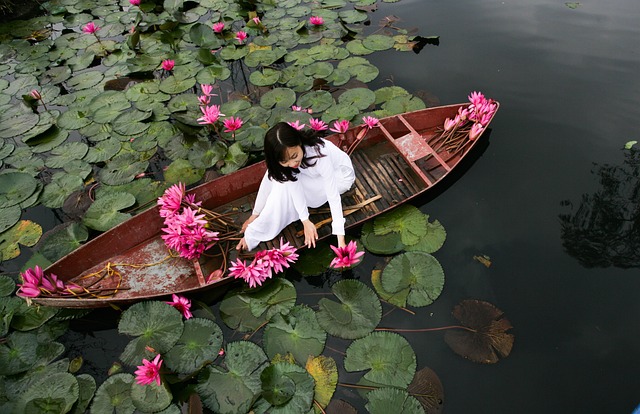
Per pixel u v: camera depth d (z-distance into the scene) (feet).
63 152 8.40
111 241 6.38
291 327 5.57
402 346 5.28
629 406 4.78
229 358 5.27
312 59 10.36
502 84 9.12
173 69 10.46
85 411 4.96
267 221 6.13
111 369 5.37
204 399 4.92
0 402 5.04
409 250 6.29
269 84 9.70
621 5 11.33
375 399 4.84
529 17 11.21
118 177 7.82
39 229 7.10
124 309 5.98
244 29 11.91
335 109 8.74
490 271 6.10
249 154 7.98
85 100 9.75
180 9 12.51
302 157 5.18
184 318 5.74
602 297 5.73
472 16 11.53
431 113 7.98
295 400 4.85
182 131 8.69
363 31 11.32
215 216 6.61
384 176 7.43
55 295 5.62
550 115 8.29
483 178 7.33
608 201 6.81
